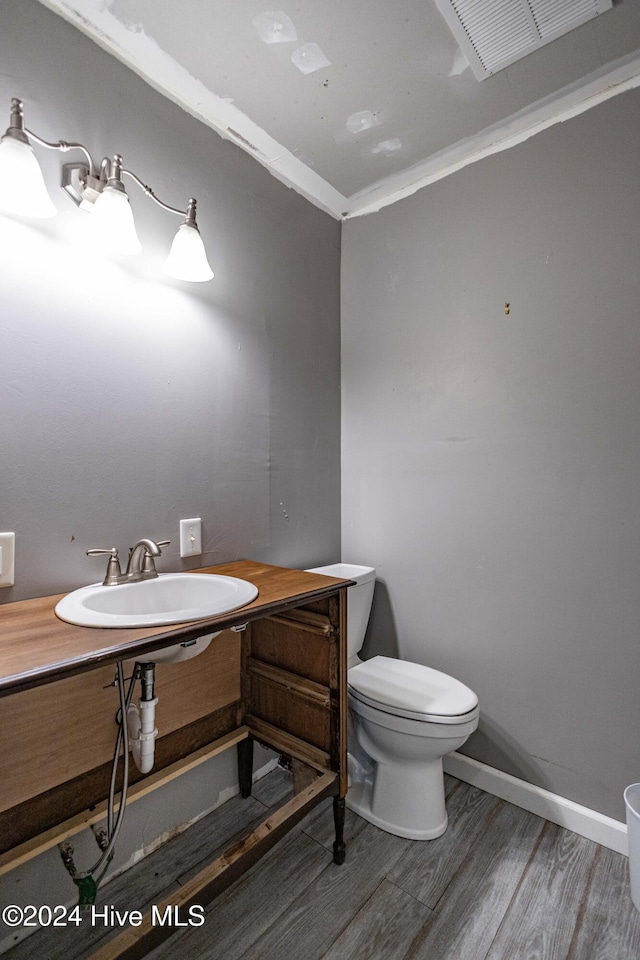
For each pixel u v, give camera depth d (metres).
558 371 1.56
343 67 1.38
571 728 1.51
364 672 1.64
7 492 1.10
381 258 2.04
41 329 1.16
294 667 1.48
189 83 1.43
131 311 1.35
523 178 1.64
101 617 0.95
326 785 1.29
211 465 1.57
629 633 1.41
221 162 1.62
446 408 1.83
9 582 1.10
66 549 1.20
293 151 1.74
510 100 1.51
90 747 1.23
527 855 1.38
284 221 1.88
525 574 1.62
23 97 1.12
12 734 1.09
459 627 1.78
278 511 1.83
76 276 1.22
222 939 1.12
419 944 1.11
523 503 1.63
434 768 1.48
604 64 1.38
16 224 1.12
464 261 1.79
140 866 1.33
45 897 1.16
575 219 1.53
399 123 1.61
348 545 2.13
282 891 1.25
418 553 1.90
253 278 1.74
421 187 1.92
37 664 0.74
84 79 1.24
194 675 1.47
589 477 1.49
